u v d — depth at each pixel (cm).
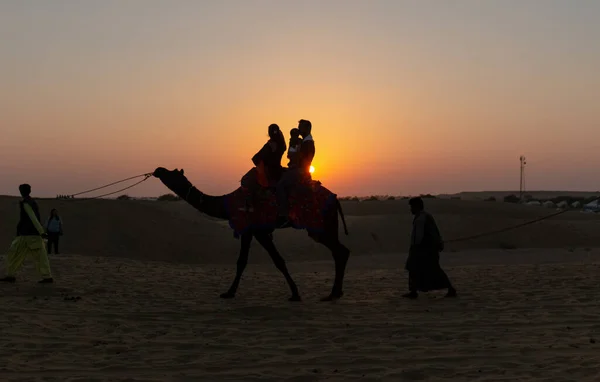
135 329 1067
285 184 1389
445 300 1383
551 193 19250
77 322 1114
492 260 3059
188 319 1161
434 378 753
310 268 2688
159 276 1917
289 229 4103
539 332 1005
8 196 4812
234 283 1459
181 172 1430
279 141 1397
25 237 1631
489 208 6325
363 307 1297
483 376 755
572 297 1370
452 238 4219
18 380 748
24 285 1591
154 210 4544
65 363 838
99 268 2091
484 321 1108
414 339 968
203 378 765
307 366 816
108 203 4497
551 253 3431
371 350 896
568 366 789
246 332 1038
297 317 1182
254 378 761
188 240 3891
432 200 6619
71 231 3891
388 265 2847
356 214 5928
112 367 815
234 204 1405
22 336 990
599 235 4512
